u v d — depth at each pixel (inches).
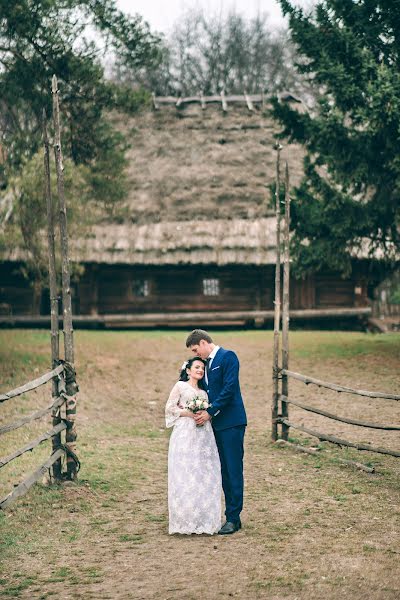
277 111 655.8
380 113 557.3
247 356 699.4
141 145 1109.7
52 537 257.6
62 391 323.3
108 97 643.5
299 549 238.4
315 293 1008.9
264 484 322.0
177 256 966.4
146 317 994.1
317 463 355.6
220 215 1008.2
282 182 688.4
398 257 766.5
